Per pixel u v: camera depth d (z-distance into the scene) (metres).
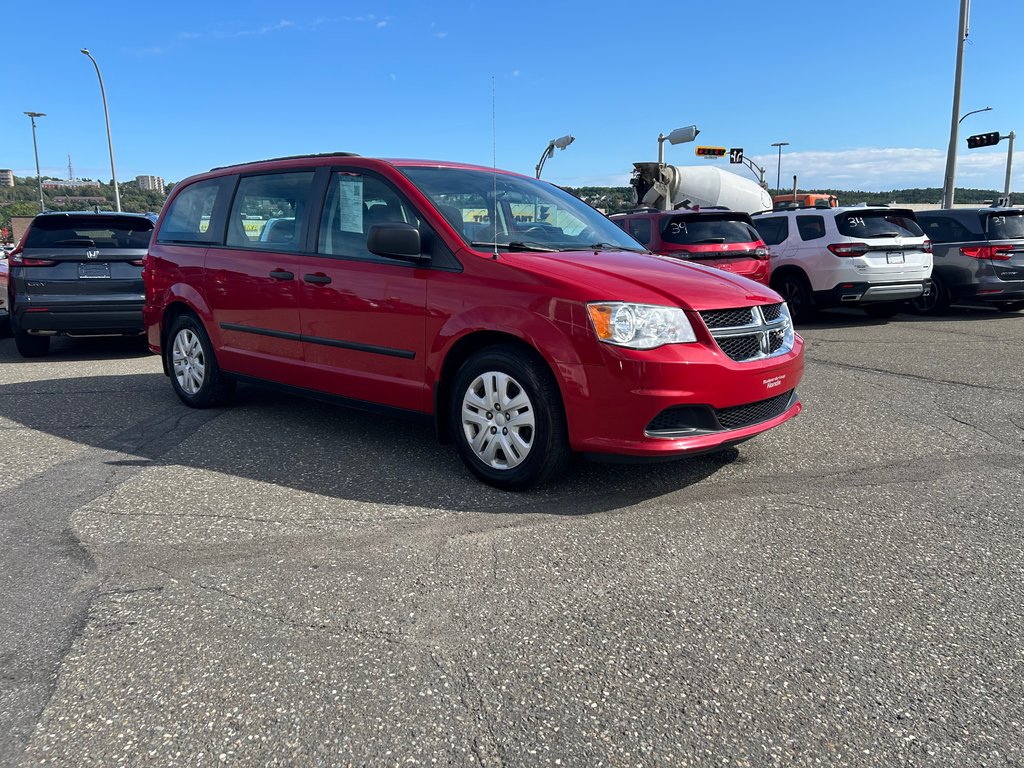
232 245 5.31
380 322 4.28
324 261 4.61
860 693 2.27
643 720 2.15
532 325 3.63
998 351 8.34
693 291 3.71
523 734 2.09
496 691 2.28
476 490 3.94
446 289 3.99
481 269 3.90
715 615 2.71
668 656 2.46
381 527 3.47
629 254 4.42
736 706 2.21
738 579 2.98
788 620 2.68
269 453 4.59
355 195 4.59
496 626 2.63
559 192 5.29
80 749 2.03
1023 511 3.66
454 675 2.36
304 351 4.77
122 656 2.46
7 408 5.78
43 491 3.94
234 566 3.08
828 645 2.52
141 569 3.06
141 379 7.02
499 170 5.15
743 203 20.31
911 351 8.42
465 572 3.03
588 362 3.50
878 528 3.46
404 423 5.30
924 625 2.64
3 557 3.17
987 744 2.05
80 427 5.21
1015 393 6.22
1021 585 2.93
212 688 2.29
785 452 4.60
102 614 2.71
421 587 2.91
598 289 3.55
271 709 2.19
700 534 3.39
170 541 3.32
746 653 2.47
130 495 3.88
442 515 3.61
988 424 5.25
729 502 3.78
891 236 10.32
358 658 2.45
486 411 3.91
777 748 2.04
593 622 2.66
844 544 3.29
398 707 2.20
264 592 2.87
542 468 3.72
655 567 3.08
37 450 4.66
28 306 7.79
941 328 10.32
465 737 2.08
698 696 2.25
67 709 2.19
